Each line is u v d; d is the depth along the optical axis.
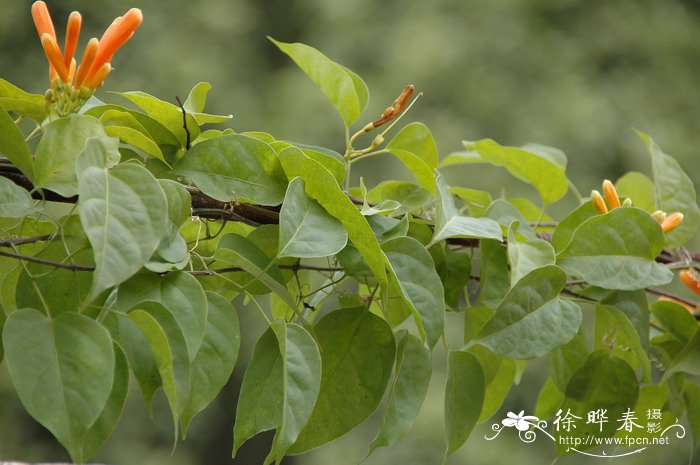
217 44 11.41
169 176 2.90
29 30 10.77
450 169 10.20
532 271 2.90
